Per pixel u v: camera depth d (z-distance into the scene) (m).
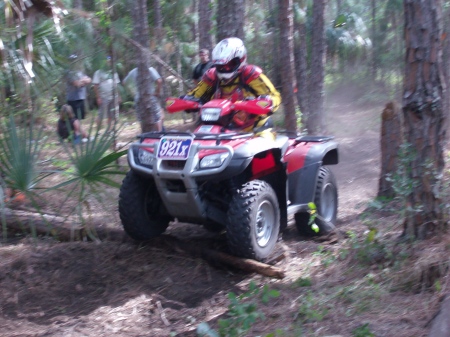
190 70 15.66
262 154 5.88
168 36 13.77
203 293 5.35
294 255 6.12
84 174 5.54
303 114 13.20
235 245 5.49
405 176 5.41
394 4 15.47
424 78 5.26
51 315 5.01
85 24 6.93
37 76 6.00
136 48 8.87
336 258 5.77
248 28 15.73
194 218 5.66
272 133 5.98
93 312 5.02
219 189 5.85
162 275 5.63
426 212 5.34
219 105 5.82
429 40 5.21
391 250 5.44
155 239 6.16
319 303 4.84
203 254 5.88
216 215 5.71
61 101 9.42
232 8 9.12
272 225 5.82
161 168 5.48
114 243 6.32
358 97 18.11
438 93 5.28
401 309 4.61
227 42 5.91
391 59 17.33
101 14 7.65
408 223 5.46
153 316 4.95
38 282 5.53
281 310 4.83
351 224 7.00
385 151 7.40
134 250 6.12
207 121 5.85
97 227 6.48
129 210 5.88
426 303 4.59
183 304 5.14
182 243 6.09
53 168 7.25
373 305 4.72
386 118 7.36
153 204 6.05
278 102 6.06
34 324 4.87
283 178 6.00
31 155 5.38
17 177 5.30
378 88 18.12
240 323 4.51
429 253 5.05
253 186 5.57
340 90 18.55
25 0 5.35
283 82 10.32
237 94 6.07
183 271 5.71
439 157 5.35
